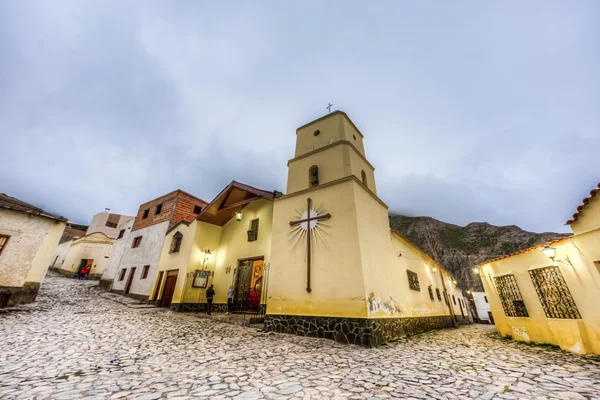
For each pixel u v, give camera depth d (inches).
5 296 388.8
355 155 443.5
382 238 400.8
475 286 2231.8
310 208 385.1
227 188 554.6
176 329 339.6
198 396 128.7
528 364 206.2
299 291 346.6
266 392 136.9
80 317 378.0
